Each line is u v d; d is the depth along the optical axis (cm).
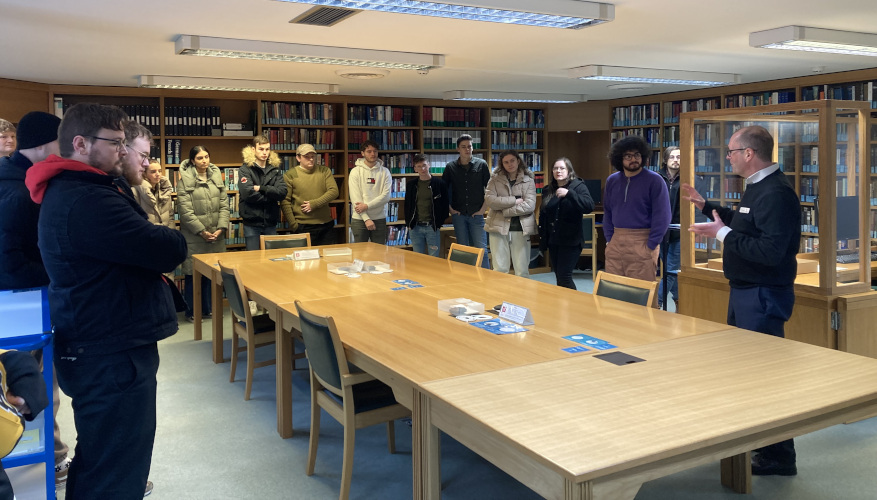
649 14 425
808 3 401
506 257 687
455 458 338
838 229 388
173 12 393
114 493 226
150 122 741
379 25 439
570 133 1038
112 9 384
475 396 205
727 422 180
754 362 236
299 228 735
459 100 931
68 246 216
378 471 325
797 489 297
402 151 905
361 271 460
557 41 507
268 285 411
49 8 380
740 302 317
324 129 849
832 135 379
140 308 228
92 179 223
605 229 503
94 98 727
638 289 347
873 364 231
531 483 169
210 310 688
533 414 189
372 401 290
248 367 431
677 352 251
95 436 225
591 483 157
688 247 467
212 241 681
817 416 196
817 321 395
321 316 273
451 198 765
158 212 655
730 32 484
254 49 480
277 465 333
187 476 320
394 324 303
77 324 219
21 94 661
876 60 601
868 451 338
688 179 457
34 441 219
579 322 303
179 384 468
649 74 651
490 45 517
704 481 306
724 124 425
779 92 734
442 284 408
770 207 297
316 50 504
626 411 190
